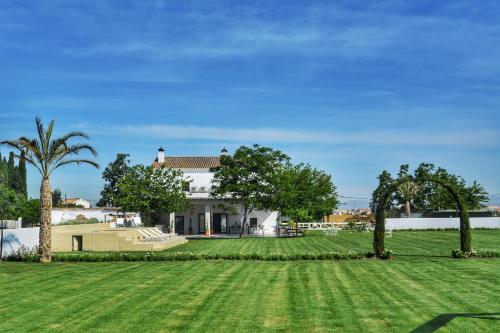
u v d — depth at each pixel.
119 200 46.06
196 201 54.22
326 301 14.38
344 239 41.16
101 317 12.72
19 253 26.53
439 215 65.19
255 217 56.16
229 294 15.57
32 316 12.90
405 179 25.31
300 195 54.91
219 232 56.12
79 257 25.28
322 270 20.73
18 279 19.11
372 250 30.95
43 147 25.12
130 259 25.09
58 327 11.80
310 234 48.97
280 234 51.78
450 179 66.81
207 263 23.62
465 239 25.58
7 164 72.38
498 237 42.03
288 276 19.11
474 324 11.69
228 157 47.16
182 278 18.95
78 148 25.67
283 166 48.84
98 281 18.47
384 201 25.28
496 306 13.62
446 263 22.81
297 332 11.20
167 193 46.22
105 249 32.81
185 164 59.28
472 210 64.38
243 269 21.22
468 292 15.62
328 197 61.16
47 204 25.23
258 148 46.84
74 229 36.81
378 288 16.44
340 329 11.39
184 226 55.94
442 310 13.16
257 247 34.38
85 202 100.56
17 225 36.06
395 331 11.19
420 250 30.36
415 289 16.22
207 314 12.94
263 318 12.45
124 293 15.96
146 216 52.06
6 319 12.59
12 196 41.25
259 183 46.47
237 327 11.66
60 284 17.84
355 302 14.23
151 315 12.89
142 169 46.75
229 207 49.38
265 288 16.55
